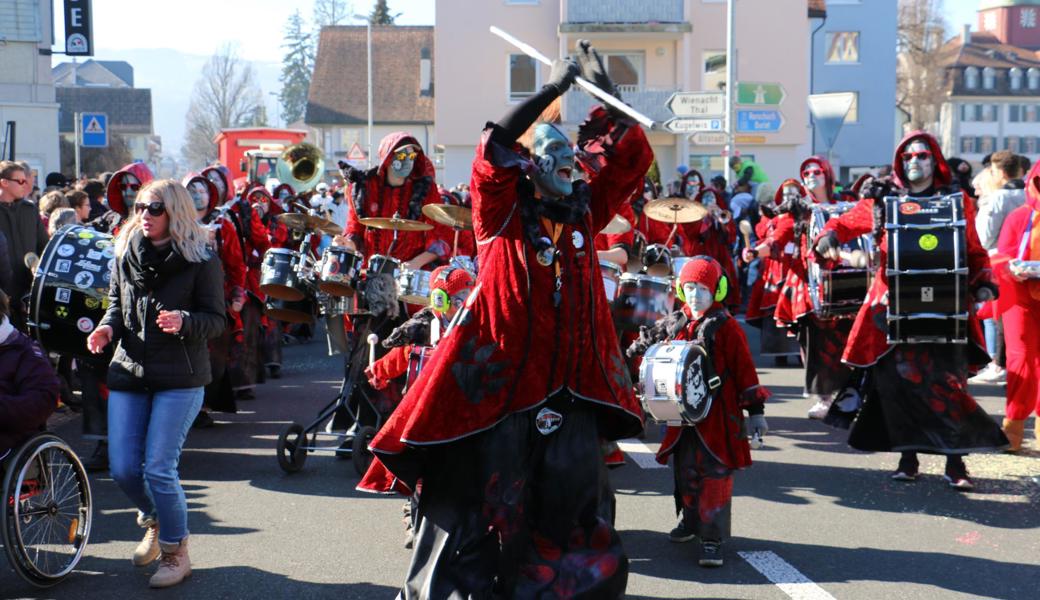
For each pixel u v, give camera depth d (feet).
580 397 15.15
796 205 32.48
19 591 18.28
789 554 19.83
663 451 19.84
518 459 14.99
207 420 31.73
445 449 15.26
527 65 117.70
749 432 19.26
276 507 23.32
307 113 180.75
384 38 189.47
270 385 39.22
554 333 14.93
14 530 17.62
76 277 24.30
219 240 30.07
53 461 18.84
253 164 100.01
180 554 18.67
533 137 15.30
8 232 29.81
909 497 23.53
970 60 369.71
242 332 34.35
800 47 116.06
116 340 19.10
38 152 95.25
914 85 210.18
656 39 117.08
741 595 17.83
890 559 19.51
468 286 19.71
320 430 31.07
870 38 155.12
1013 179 33.37
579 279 15.23
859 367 24.49
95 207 44.14
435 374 14.84
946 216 23.43
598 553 15.23
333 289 25.57
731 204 60.13
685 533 20.49
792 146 116.67
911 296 23.45
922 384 23.86
